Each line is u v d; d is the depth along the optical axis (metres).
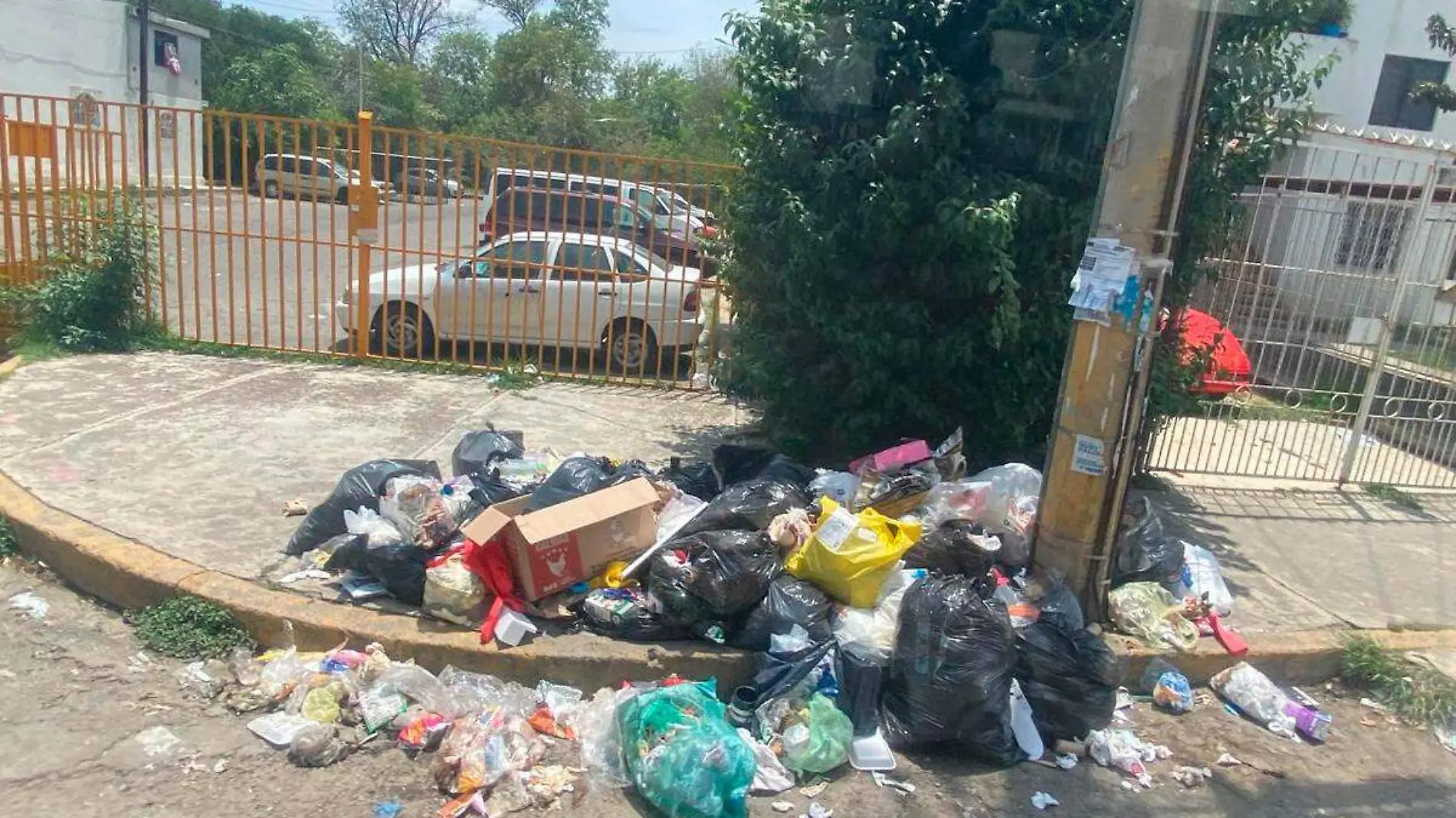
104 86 28.06
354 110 54.06
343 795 3.42
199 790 3.38
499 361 9.22
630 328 9.16
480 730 3.67
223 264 14.51
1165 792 3.86
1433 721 4.51
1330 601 5.47
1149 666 4.56
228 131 8.38
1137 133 4.32
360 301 8.64
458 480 5.27
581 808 3.46
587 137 51.75
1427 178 7.03
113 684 3.92
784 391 6.37
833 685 3.98
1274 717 4.39
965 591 4.03
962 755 3.98
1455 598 5.64
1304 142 7.51
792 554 4.49
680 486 5.53
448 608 4.18
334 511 4.75
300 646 4.16
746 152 6.35
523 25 62.91
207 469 5.75
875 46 5.58
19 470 5.44
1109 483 4.57
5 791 3.29
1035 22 5.51
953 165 5.62
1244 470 7.91
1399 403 7.93
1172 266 4.46
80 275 8.36
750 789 3.59
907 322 5.82
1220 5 4.15
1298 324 7.66
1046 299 5.82
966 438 6.29
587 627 4.30
